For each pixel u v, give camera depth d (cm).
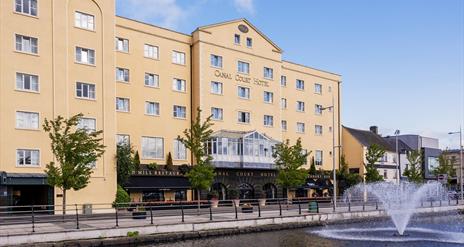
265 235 2961
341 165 6519
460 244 2614
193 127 4316
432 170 8094
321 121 6366
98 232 2447
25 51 3534
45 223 2788
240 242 2659
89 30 3888
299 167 5134
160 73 4681
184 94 4856
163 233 2675
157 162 4544
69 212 3566
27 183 3384
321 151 6328
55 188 3541
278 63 5681
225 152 4838
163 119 4656
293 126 5966
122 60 4412
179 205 3762
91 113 3834
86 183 3128
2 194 3294
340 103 6694
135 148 4416
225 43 5138
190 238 2759
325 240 2744
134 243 2525
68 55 3753
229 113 5103
